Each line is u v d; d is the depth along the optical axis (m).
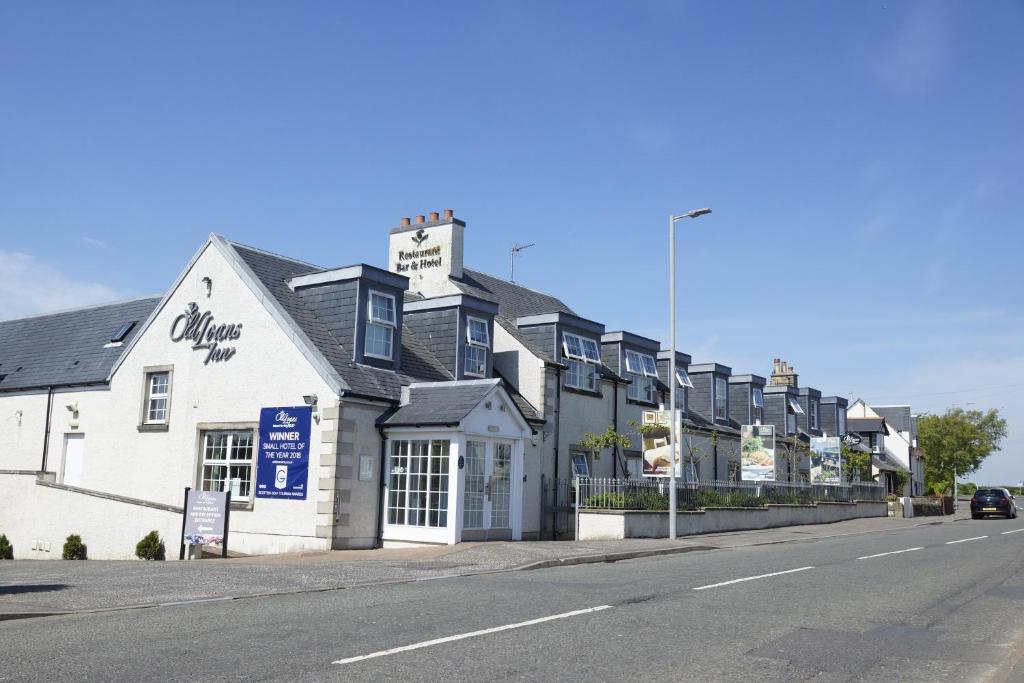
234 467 21.88
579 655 7.73
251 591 11.89
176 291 24.12
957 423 79.75
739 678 7.06
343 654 7.61
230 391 22.11
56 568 15.69
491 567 15.12
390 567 14.98
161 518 21.56
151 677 6.76
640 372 31.14
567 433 26.84
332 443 19.72
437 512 19.72
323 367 20.25
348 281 22.03
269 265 23.73
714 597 11.53
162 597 11.34
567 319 27.39
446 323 24.81
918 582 13.52
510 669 7.15
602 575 14.22
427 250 29.45
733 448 38.38
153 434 23.75
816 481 39.72
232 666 7.13
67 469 26.83
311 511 19.83
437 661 7.38
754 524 28.94
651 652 7.94
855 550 20.16
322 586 12.40
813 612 10.42
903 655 8.08
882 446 59.84
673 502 22.30
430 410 20.38
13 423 28.59
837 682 7.04
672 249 23.67
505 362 26.53
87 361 28.25
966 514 50.81
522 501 22.56
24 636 8.52
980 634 9.18
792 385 51.81
